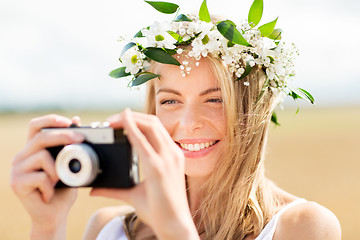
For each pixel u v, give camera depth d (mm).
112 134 1548
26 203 1720
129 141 1550
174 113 2541
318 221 2250
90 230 3086
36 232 1781
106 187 1545
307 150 22062
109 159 1546
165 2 2504
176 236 1362
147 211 1465
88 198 12406
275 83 2646
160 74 2570
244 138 2504
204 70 2465
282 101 2949
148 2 2502
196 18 2576
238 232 2426
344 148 22734
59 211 1779
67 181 1552
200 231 2611
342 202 10367
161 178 1379
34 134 1719
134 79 2723
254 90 2572
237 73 2449
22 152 1682
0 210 11172
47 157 1641
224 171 2486
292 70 2652
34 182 1653
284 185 12578
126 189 1524
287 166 16531
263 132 2633
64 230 1826
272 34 2611
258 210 2449
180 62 2518
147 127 1520
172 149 1480
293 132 32906
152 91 3117
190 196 2770
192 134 2479
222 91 2443
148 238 2742
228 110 2453
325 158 18984
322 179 13578
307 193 11438
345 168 15969
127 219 2971
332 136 29438
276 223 2359
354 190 11750
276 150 22156
